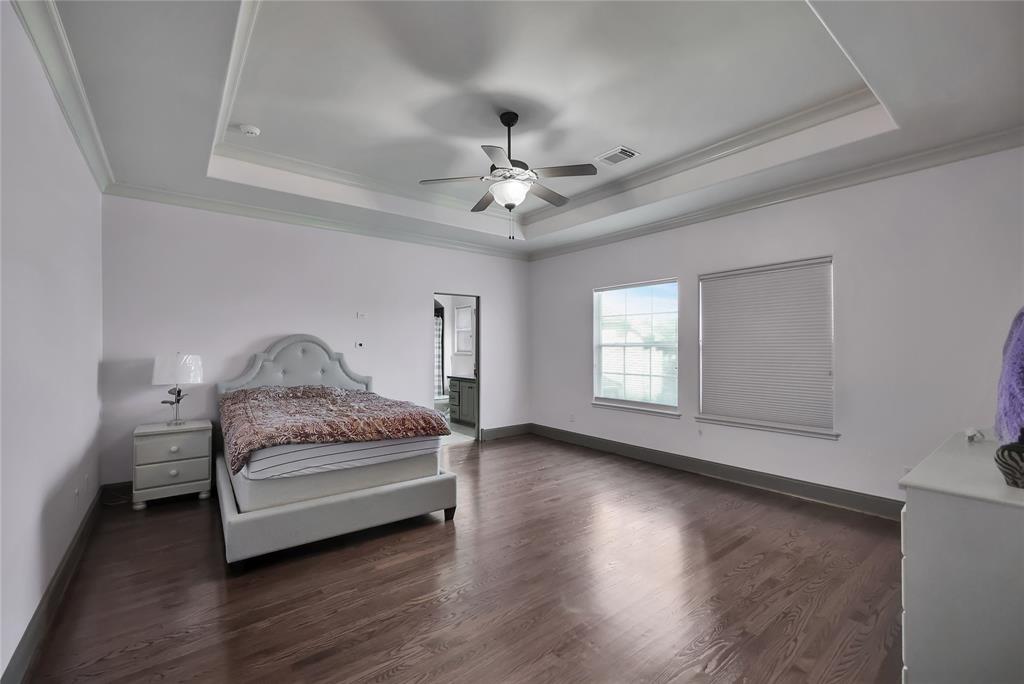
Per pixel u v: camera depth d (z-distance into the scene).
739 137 3.46
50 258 2.14
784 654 1.86
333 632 2.00
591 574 2.51
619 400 5.44
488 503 3.67
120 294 3.78
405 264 5.43
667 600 2.25
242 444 2.61
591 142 3.59
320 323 4.82
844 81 2.78
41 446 1.98
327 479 2.85
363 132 3.41
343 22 2.23
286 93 2.88
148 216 3.91
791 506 3.59
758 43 2.42
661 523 3.24
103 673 1.74
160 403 3.94
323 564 2.62
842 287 3.58
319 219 4.77
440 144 3.61
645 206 4.31
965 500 1.24
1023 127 2.76
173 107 2.55
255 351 4.43
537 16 2.20
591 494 3.89
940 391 3.13
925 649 1.29
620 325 5.45
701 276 4.52
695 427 4.57
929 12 1.80
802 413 3.82
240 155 3.73
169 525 3.17
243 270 4.38
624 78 2.73
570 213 5.05
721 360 4.37
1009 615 1.18
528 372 6.61
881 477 3.38
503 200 3.18
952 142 2.99
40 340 1.97
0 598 1.50
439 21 2.23
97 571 2.53
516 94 2.90
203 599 2.25
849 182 3.51
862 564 2.62
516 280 6.49
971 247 3.01
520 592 2.32
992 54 2.06
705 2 2.11
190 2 1.76
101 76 2.25
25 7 1.70
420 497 3.12
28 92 1.81
